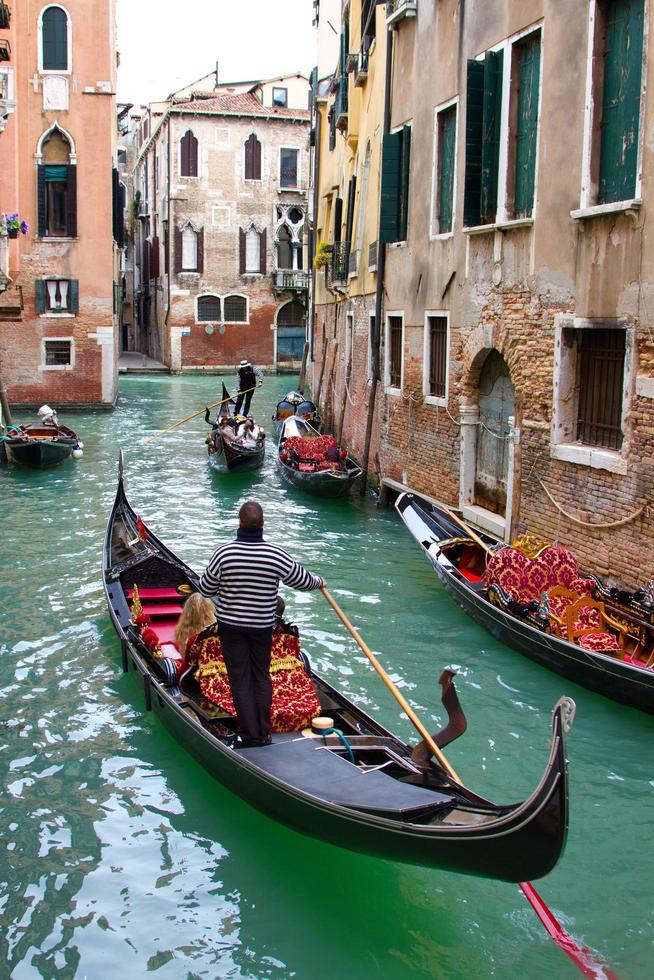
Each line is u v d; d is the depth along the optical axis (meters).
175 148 36.28
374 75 15.43
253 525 5.27
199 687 6.32
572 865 5.15
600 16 7.88
